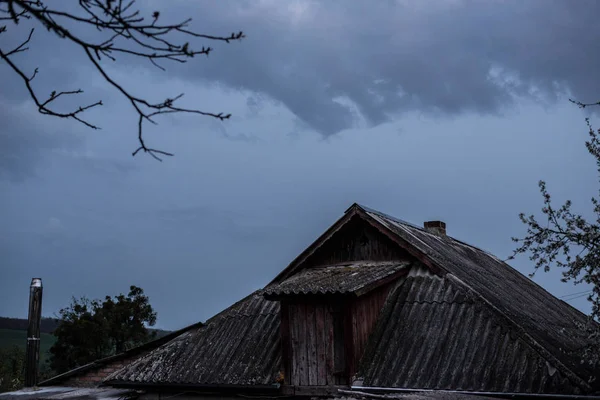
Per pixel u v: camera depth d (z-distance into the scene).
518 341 12.15
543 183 9.56
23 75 3.29
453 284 13.91
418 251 14.77
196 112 3.28
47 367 37.66
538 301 18.17
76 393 17.12
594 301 8.98
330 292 12.91
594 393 10.82
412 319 13.55
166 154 3.31
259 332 15.46
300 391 13.46
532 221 9.50
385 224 15.35
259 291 17.05
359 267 15.34
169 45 3.21
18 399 16.89
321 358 13.47
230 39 3.26
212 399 14.75
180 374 15.02
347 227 16.00
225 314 16.67
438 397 9.32
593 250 9.05
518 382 11.44
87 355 33.69
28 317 18.53
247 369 14.40
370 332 13.73
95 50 3.12
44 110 3.54
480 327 12.75
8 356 34.28
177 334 17.41
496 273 19.19
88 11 3.11
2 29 3.59
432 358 12.55
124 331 34.94
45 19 2.89
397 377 12.46
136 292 36.34
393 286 14.55
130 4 3.07
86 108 3.67
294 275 16.47
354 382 12.78
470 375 11.92
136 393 16.03
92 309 35.06
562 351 12.45
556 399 11.02
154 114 3.23
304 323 13.78
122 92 3.17
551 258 9.37
